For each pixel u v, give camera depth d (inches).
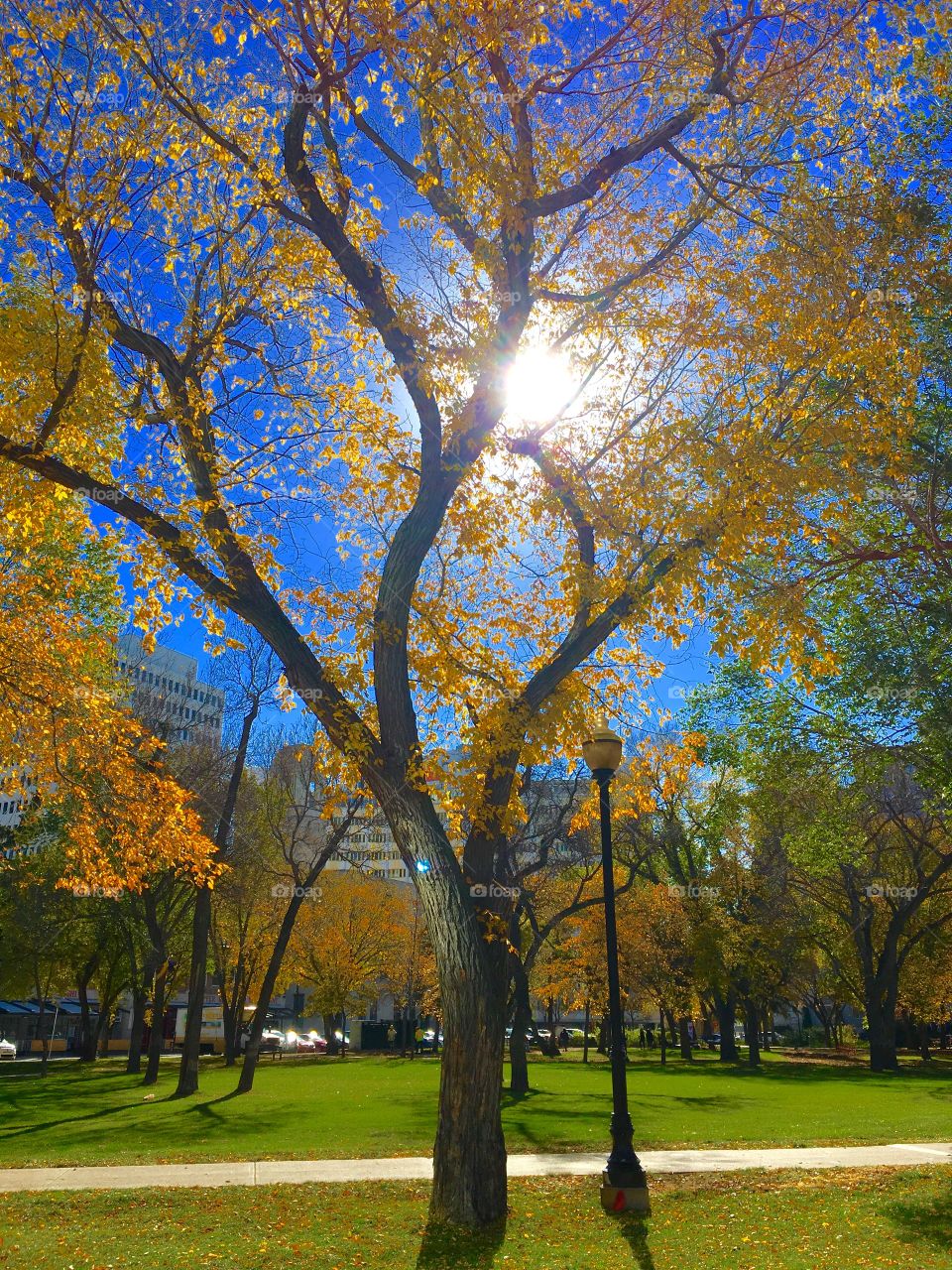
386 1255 368.5
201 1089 1194.0
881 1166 571.2
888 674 735.7
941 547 641.6
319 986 2192.4
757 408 515.2
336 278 530.0
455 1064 424.8
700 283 509.0
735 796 1633.9
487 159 464.1
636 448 524.4
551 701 491.5
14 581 597.6
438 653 517.0
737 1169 564.4
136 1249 376.8
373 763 451.5
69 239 481.7
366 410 546.3
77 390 489.1
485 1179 418.9
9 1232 410.3
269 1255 366.9
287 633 469.7
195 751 1321.4
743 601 548.4
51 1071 1775.3
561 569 529.0
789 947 1776.6
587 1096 1048.2
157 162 487.8
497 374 483.5
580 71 475.2
